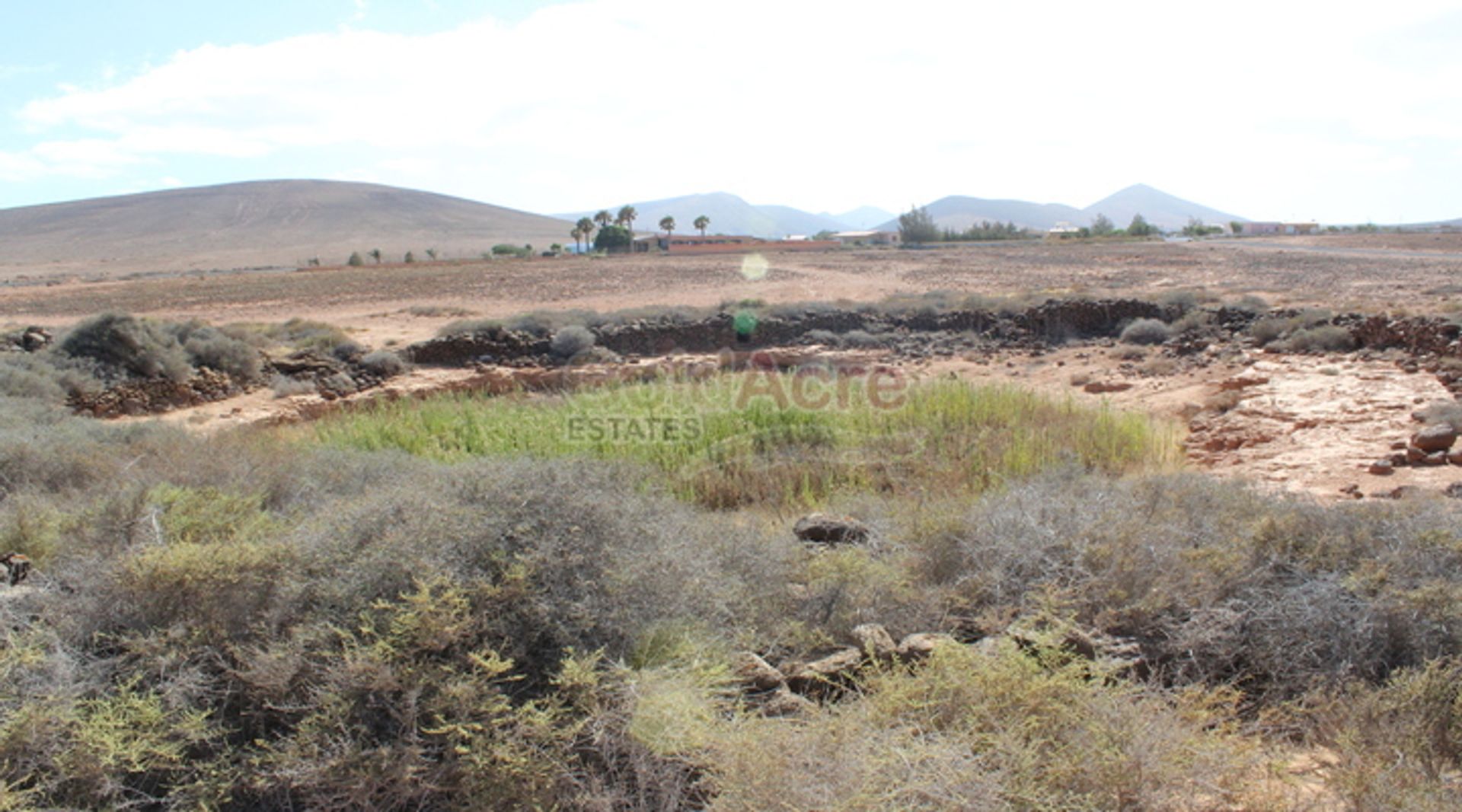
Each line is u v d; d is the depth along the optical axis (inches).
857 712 131.4
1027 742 126.4
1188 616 188.5
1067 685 135.3
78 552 193.9
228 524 220.5
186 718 128.6
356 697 130.1
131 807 124.3
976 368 906.1
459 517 163.2
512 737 124.4
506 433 464.1
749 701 147.5
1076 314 1053.8
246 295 1984.5
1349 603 178.5
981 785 110.2
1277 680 172.2
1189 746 123.0
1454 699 146.6
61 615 153.6
